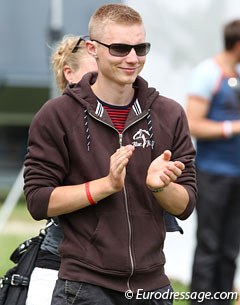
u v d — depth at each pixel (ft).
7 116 109.19
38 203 27.09
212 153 48.26
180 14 54.34
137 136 27.48
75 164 27.35
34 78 93.15
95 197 26.43
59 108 27.40
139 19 27.09
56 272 28.48
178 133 28.17
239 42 47.80
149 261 27.25
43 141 27.40
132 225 27.04
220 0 54.03
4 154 112.06
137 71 27.12
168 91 54.44
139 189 27.20
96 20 27.25
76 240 27.12
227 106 48.06
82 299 26.86
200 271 48.16
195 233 51.08
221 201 48.16
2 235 79.20
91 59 31.42
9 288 28.94
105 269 26.78
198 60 54.19
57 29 81.97
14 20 93.09
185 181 28.07
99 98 27.63
